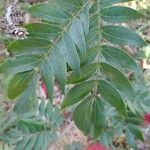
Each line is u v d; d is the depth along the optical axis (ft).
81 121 0.99
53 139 1.53
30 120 1.53
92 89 0.93
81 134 1.75
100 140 1.51
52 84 0.86
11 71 0.87
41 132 1.53
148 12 1.98
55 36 0.85
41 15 0.86
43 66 0.87
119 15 0.87
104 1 0.88
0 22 0.87
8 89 0.89
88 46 0.88
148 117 1.66
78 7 0.85
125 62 0.88
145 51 1.91
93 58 0.89
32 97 0.90
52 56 0.86
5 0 1.31
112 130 1.50
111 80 0.91
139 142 1.95
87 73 0.90
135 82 1.65
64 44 0.85
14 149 1.53
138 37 0.87
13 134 1.53
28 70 0.87
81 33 0.85
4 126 1.58
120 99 0.91
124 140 1.91
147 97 1.53
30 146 1.51
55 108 1.55
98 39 0.88
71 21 0.85
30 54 0.86
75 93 0.94
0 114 1.63
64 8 0.85
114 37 0.87
